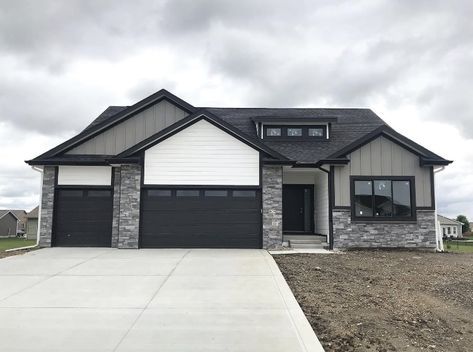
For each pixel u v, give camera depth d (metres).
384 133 14.73
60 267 10.38
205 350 5.05
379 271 10.45
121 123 16.16
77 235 15.07
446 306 7.70
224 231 14.33
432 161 14.53
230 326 5.95
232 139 14.57
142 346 5.17
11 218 66.12
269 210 14.34
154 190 14.45
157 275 9.40
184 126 14.53
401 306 7.41
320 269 10.40
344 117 19.48
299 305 7.09
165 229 14.30
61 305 6.97
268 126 17.61
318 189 16.72
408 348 5.54
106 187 15.20
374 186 14.71
